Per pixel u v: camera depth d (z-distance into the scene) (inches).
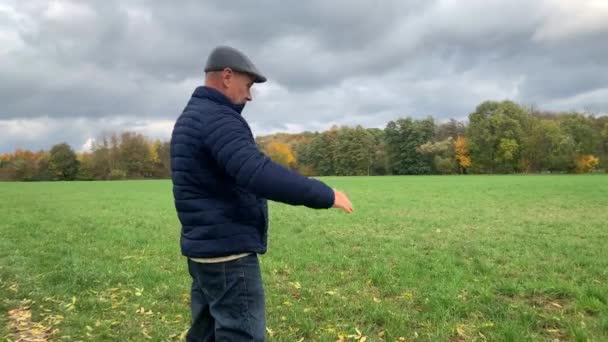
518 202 896.9
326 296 263.6
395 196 1127.0
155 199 1181.7
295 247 426.0
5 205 992.2
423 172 4055.1
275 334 208.8
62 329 216.1
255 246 119.6
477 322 217.0
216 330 120.0
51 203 1049.5
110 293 276.2
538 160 3444.9
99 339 205.3
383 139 4434.1
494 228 538.0
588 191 1172.5
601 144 3326.8
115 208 903.7
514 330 201.3
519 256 367.9
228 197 116.5
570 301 248.8
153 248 431.8
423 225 577.3
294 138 5029.5
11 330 215.8
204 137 112.5
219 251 115.6
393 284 285.7
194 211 116.2
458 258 365.4
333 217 674.2
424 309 237.0
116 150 4020.7
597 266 326.3
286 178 105.7
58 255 401.1
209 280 119.1
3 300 257.3
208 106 116.1
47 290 279.7
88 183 2474.2
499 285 275.7
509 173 3531.0
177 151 118.2
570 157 3250.5
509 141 3454.7
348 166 4325.8
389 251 400.5
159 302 257.4
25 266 354.0
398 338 201.3
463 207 814.5
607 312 223.9
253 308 120.0
